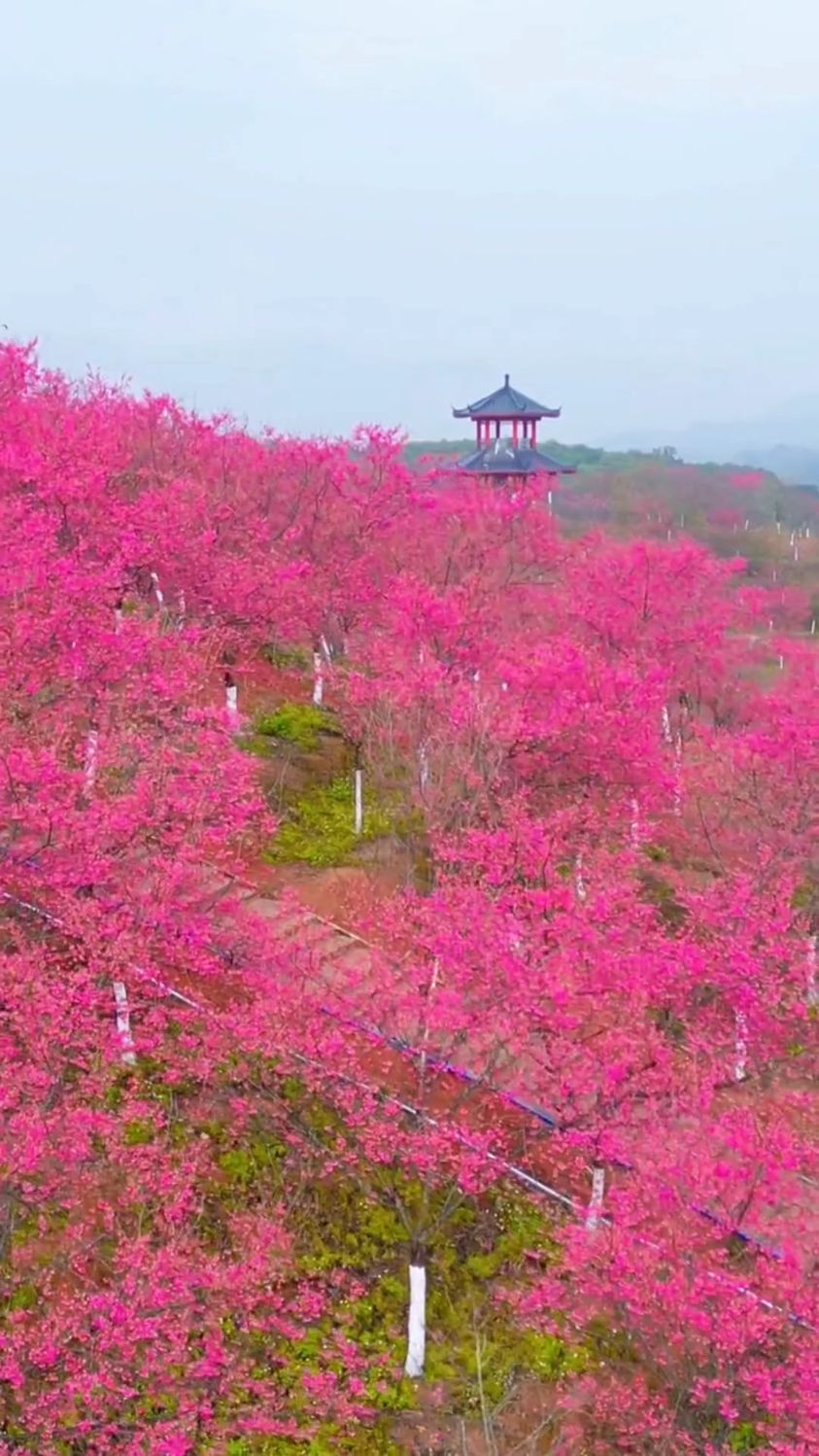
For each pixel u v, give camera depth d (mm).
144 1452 11109
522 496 30953
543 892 15000
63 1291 12523
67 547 21484
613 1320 13398
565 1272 13938
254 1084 15547
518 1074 15055
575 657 21750
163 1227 13328
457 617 22781
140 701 18328
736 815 21875
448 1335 13672
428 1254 14273
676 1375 12000
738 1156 13312
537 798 20844
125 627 19312
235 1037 15352
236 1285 12305
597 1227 13648
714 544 62750
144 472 25562
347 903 20719
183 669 19375
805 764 22312
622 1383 12961
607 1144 13383
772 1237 12641
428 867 21828
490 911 14969
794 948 17984
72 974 14422
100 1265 13062
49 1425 10891
